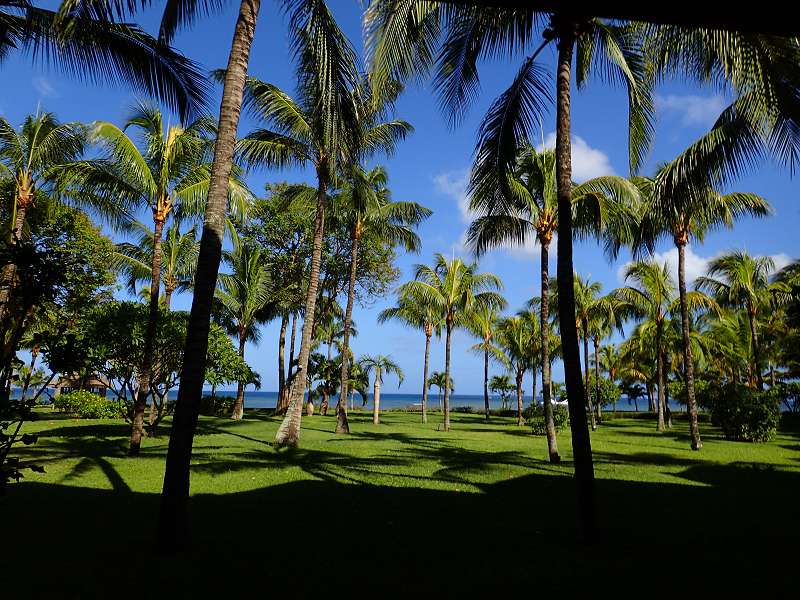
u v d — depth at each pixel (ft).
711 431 84.69
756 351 86.69
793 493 28.04
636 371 142.20
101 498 23.89
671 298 83.25
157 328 48.85
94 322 46.68
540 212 44.60
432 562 15.72
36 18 24.86
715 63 21.42
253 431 63.62
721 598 13.08
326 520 20.67
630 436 73.46
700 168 31.45
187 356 17.06
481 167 28.14
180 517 16.35
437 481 30.19
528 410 100.89
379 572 14.78
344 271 90.99
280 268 92.12
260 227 87.86
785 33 6.37
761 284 90.38
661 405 88.28
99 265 59.41
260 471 32.58
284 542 17.58
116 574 14.17
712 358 117.80
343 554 16.38
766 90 17.07
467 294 79.25
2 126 44.06
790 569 15.34
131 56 26.55
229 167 18.84
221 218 18.29
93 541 17.21
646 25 23.67
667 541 18.40
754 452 50.72
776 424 62.90
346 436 60.54
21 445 43.21
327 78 21.99
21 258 15.16
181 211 45.19
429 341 98.32
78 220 60.64
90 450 40.91
